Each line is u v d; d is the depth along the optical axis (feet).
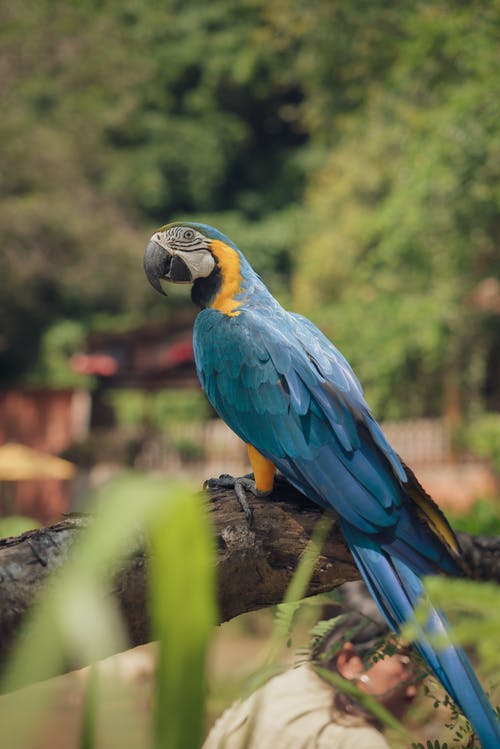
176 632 1.44
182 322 65.98
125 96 89.20
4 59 77.20
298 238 117.91
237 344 8.54
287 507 6.70
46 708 1.46
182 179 127.24
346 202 81.87
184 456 72.59
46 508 65.87
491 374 66.74
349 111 69.15
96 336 69.62
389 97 60.64
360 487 6.78
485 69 45.57
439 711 6.77
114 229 86.74
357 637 7.51
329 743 6.74
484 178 47.16
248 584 6.50
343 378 8.06
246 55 122.52
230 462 73.31
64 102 85.05
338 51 59.26
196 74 134.10
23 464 55.01
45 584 4.99
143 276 89.56
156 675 1.46
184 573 1.44
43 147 81.00
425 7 49.52
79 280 86.63
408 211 51.72
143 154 124.57
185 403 97.40
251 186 132.98
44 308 99.91
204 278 9.94
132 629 5.27
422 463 61.62
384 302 59.52
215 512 6.56
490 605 2.05
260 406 8.05
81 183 85.92
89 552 1.36
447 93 50.31
